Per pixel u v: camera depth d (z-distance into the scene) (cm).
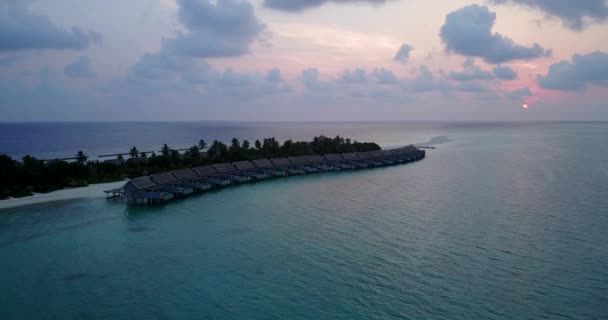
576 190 8038
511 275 4016
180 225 5775
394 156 13050
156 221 5991
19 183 7825
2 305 3516
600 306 3438
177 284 3897
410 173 10725
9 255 4634
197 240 5119
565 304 3469
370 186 8806
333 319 3262
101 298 3638
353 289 3750
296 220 5988
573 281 3884
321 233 5347
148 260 4478
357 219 6006
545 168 11262
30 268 4278
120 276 4081
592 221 5784
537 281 3888
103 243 5025
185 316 3334
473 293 3659
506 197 7456
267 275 4066
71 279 4016
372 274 4053
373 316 3294
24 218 6100
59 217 6175
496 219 5934
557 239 5031
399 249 4719
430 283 3850
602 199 7194
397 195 7769
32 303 3547
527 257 4456
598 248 4716
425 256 4500
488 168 11494
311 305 3478
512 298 3566
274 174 10162
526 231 5350
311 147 12850
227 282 3925
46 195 7694
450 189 8331
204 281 3953
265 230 5503
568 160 13125
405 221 5869
